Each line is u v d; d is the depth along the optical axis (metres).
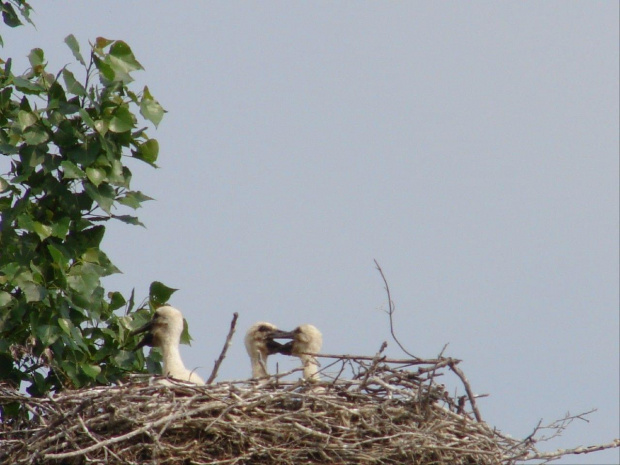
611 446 16.39
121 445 15.15
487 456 15.99
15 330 17.20
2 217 17.31
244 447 15.43
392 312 16.34
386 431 15.80
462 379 16.23
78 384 17.06
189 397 15.52
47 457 14.88
